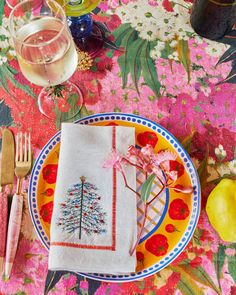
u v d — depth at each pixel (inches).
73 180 26.2
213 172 28.2
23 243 26.0
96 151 27.0
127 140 27.5
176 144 27.5
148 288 25.3
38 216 25.8
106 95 30.2
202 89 30.6
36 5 27.6
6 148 28.0
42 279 25.4
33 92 30.0
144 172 27.2
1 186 27.0
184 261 25.9
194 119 29.7
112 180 26.5
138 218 26.2
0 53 31.1
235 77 31.1
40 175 26.8
